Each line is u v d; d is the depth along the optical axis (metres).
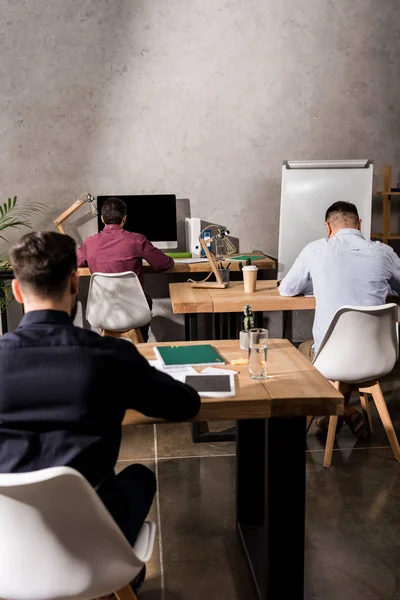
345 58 5.21
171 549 2.34
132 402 1.42
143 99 5.14
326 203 5.04
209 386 1.81
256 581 2.07
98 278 4.04
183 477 2.94
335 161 5.00
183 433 3.50
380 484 2.83
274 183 5.34
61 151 5.15
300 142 5.30
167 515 2.59
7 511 1.26
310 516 2.56
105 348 1.37
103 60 5.06
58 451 1.34
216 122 5.22
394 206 5.49
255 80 5.19
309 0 5.12
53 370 1.33
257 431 2.35
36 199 5.20
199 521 2.54
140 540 1.53
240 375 1.96
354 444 3.29
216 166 5.28
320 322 3.11
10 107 5.06
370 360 2.85
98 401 1.35
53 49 5.02
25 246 1.40
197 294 3.62
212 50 5.13
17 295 1.48
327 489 2.79
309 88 5.23
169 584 2.13
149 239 5.06
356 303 3.04
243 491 2.40
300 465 1.83
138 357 1.42
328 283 3.07
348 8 5.15
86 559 1.34
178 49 5.11
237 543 2.38
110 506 1.45
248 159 5.29
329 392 1.78
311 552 2.30
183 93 5.16
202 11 5.08
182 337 5.52
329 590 2.08
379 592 2.07
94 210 5.13
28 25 4.98
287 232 5.07
